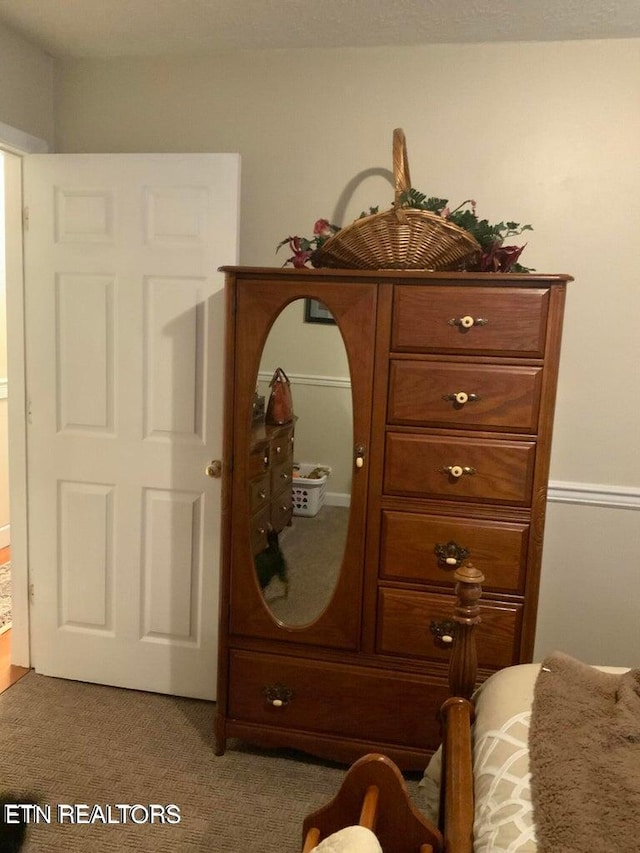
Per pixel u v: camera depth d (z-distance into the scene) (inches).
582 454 93.9
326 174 94.8
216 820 74.9
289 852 70.8
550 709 45.6
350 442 77.8
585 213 89.7
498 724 46.4
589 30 84.3
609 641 96.5
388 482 76.4
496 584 75.5
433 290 72.5
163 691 99.2
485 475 74.0
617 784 37.4
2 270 150.3
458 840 38.6
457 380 73.2
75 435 96.8
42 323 95.5
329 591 80.3
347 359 76.0
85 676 101.5
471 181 91.6
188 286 90.4
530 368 71.9
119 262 91.8
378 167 93.5
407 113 92.0
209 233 88.9
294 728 83.5
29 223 93.8
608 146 88.1
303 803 78.1
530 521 74.1
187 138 98.0
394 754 80.6
